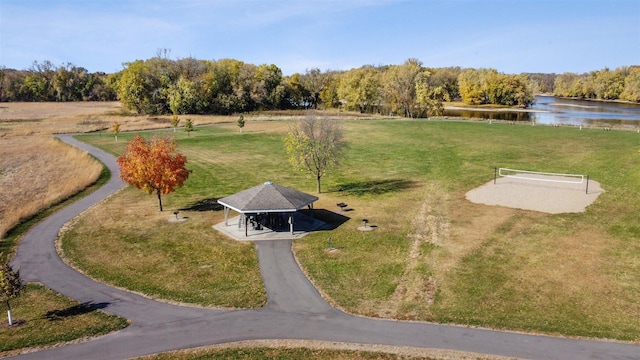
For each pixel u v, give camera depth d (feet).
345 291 79.51
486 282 81.35
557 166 171.94
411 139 245.24
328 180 163.43
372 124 305.94
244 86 432.25
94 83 592.60
